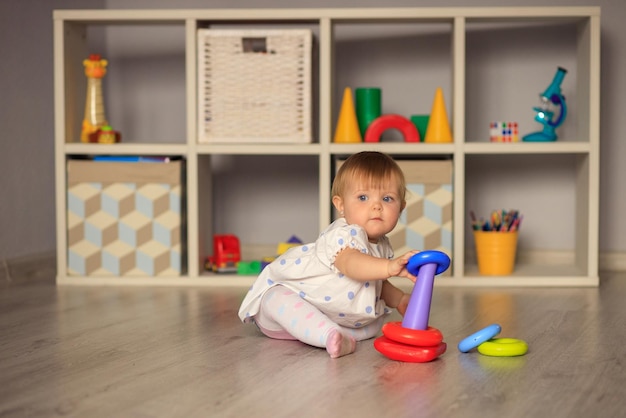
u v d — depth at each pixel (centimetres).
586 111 235
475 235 242
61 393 124
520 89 268
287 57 231
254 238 277
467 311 194
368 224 155
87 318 184
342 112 235
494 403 118
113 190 233
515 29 267
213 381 130
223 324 178
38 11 258
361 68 271
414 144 230
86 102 239
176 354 149
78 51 243
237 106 232
